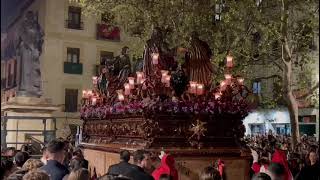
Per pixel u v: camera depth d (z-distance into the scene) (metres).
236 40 19.27
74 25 39.34
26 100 21.06
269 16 19.17
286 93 18.25
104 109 12.78
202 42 11.70
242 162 10.74
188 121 10.55
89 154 14.11
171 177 6.56
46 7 38.00
